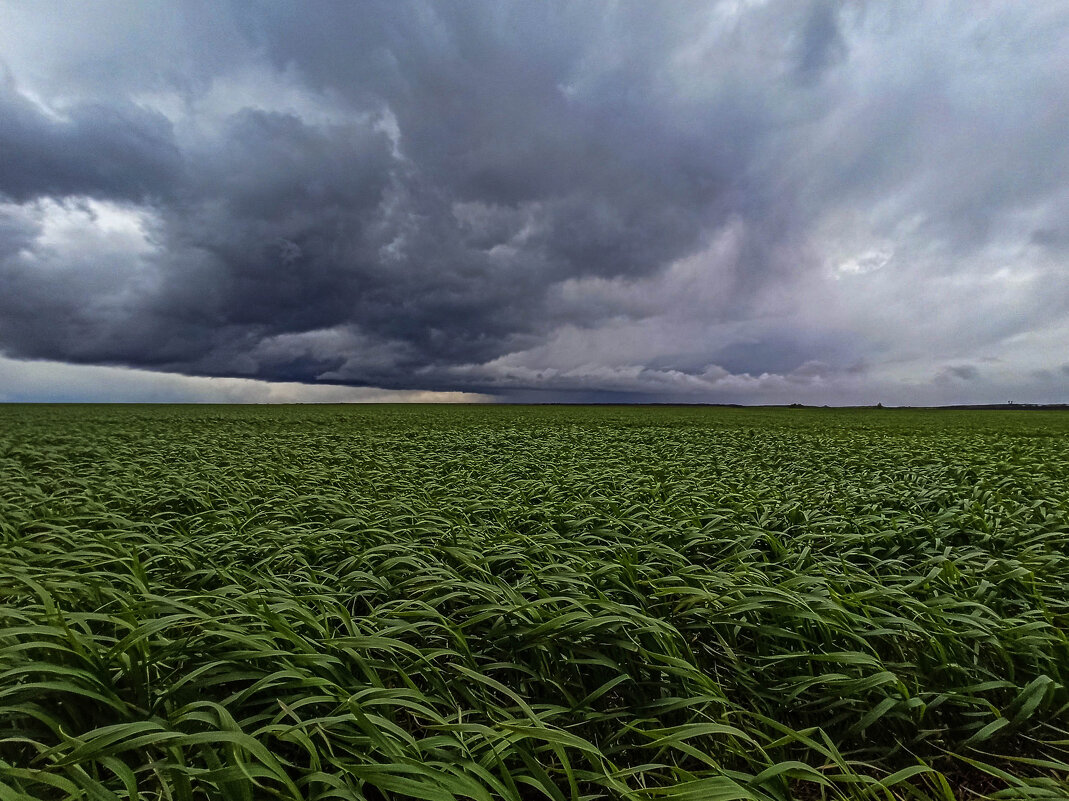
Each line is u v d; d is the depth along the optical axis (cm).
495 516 549
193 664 210
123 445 1195
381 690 186
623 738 220
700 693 228
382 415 3491
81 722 178
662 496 639
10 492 593
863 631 264
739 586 302
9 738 155
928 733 223
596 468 877
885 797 179
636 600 322
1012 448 1196
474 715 227
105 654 196
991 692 250
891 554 426
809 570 352
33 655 204
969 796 202
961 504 567
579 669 258
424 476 809
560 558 391
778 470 885
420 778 161
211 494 617
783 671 266
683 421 3011
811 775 168
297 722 180
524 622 262
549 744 182
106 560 331
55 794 159
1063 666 246
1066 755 220
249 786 144
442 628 272
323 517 532
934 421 3209
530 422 2722
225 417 2967
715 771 195
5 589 254
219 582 348
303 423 2472
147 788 166
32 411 3700
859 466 928
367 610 340
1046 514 506
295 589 325
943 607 296
